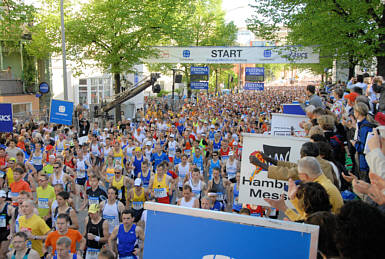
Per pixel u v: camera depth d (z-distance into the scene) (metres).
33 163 12.46
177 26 25.75
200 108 30.78
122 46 23.91
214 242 2.28
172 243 2.36
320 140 4.48
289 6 18.56
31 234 6.79
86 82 33.34
